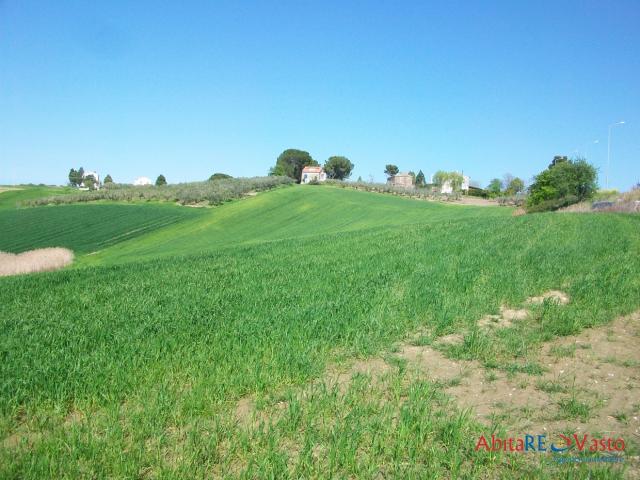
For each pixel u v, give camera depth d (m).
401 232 30.44
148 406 6.16
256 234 60.59
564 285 12.54
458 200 106.19
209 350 8.18
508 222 32.84
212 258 24.28
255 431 5.46
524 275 13.48
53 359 7.95
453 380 7.02
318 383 6.95
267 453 5.01
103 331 9.60
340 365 7.89
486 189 139.12
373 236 29.39
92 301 13.57
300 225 65.19
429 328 9.70
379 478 4.69
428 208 76.44
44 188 122.38
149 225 67.19
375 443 5.09
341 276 14.66
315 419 5.79
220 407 6.27
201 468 4.81
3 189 117.50
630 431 5.47
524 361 7.83
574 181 61.81
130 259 44.34
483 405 6.27
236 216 72.44
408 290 12.16
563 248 18.39
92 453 5.10
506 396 6.54
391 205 80.00
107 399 6.48
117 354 8.11
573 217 35.16
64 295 15.14
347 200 83.56
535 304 10.80
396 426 5.55
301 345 8.30
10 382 6.90
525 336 8.88
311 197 85.88
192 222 68.88
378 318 9.81
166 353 8.11
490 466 4.80
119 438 5.41
